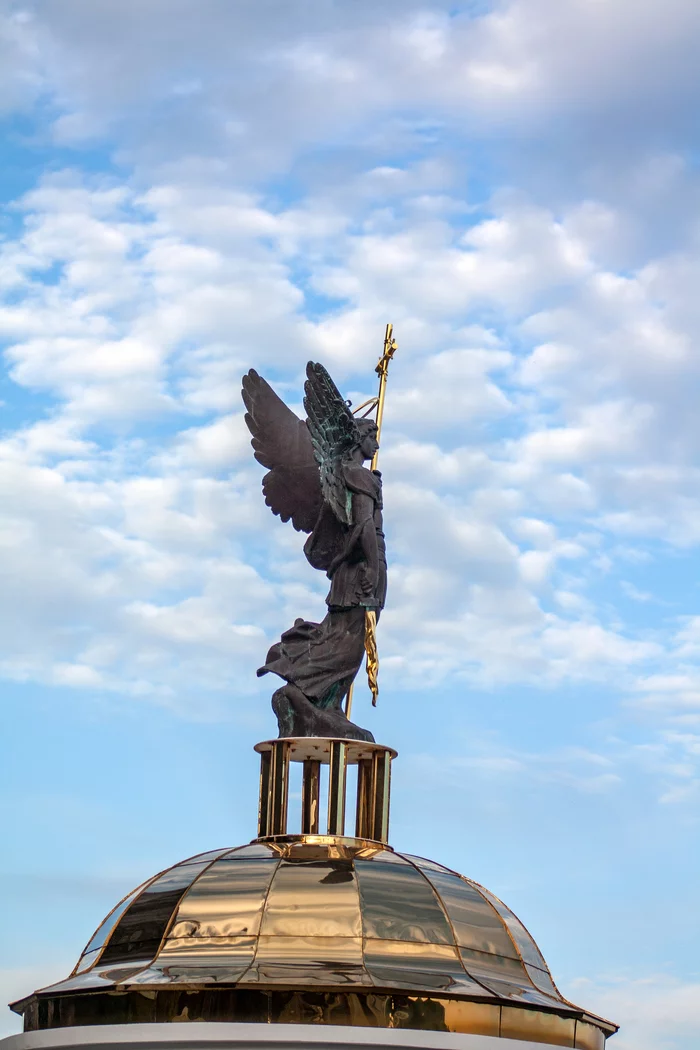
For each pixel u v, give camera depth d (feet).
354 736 143.02
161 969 126.93
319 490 153.48
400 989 123.54
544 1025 128.06
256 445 155.33
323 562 149.89
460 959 128.98
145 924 131.85
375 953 127.34
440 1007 124.26
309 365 150.30
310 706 143.64
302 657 145.59
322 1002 122.83
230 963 126.41
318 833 141.28
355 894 130.52
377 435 152.76
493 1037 124.06
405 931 129.29
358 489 148.46
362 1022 122.72
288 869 132.77
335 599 147.43
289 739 142.51
